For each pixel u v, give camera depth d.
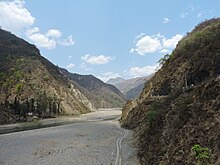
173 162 15.34
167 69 55.00
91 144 32.84
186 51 51.12
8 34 140.62
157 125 23.14
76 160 23.84
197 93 18.12
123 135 41.34
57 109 100.44
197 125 15.37
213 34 43.09
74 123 69.62
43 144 33.75
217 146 12.70
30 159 24.91
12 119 74.19
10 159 25.23
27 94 91.38
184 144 15.21
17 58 113.19
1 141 37.19
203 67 39.09
